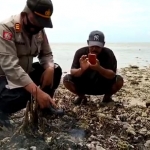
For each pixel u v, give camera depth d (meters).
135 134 1.89
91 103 2.57
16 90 1.71
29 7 1.58
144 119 2.23
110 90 2.50
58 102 2.52
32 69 1.92
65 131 1.83
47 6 1.57
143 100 2.87
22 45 1.70
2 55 1.63
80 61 2.25
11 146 1.55
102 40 2.25
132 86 3.63
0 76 1.75
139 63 7.79
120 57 10.34
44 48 1.93
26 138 1.62
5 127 1.74
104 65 2.36
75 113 2.15
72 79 2.44
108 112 2.33
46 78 1.86
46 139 1.65
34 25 1.62
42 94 1.65
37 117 1.71
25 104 1.79
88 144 1.67
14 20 1.66
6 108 1.75
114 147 1.68
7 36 1.62
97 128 1.95
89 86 2.46
